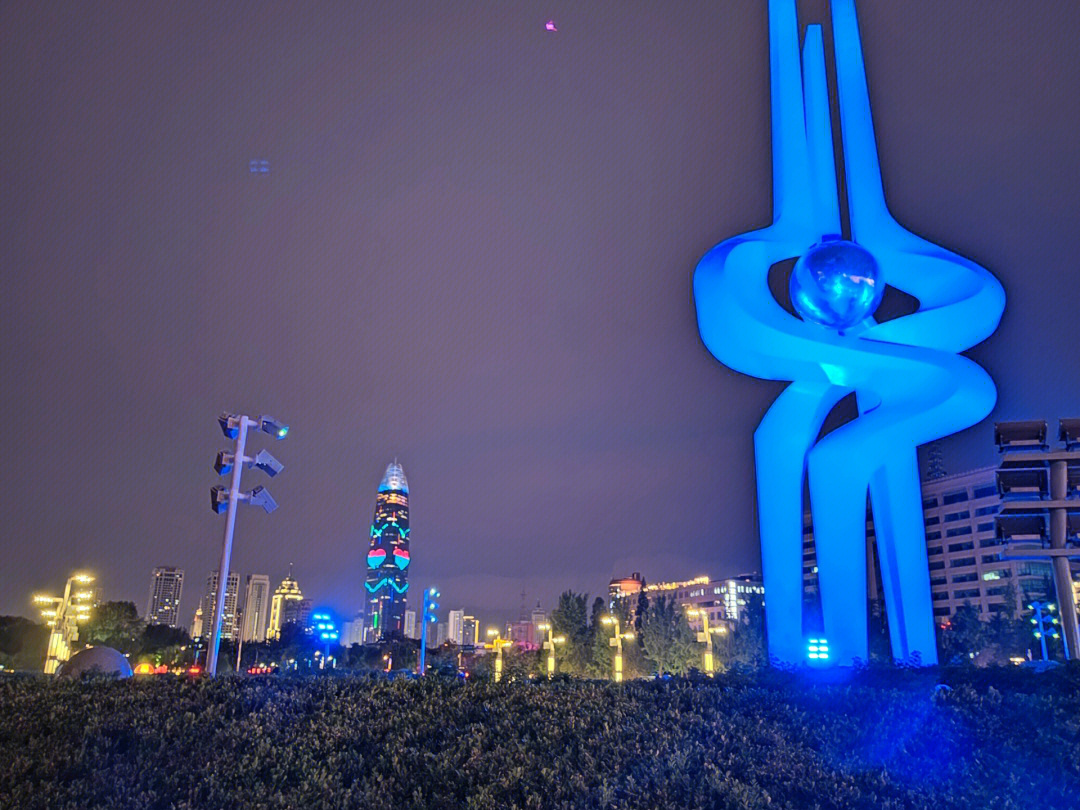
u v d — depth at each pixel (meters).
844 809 8.87
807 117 29.14
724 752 10.14
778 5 29.38
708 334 26.73
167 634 123.00
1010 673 15.21
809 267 24.70
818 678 15.17
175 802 8.41
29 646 93.25
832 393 27.64
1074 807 9.20
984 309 24.91
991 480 110.56
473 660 79.81
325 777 9.11
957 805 9.03
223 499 20.16
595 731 10.81
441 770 9.46
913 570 25.25
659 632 59.41
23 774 8.84
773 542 26.55
